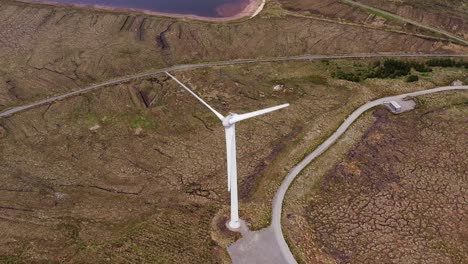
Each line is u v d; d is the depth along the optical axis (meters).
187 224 47.69
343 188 51.44
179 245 45.06
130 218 49.06
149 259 43.69
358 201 49.75
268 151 57.91
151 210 50.03
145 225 47.81
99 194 52.78
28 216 49.66
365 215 48.03
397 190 51.19
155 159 58.34
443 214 48.06
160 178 55.03
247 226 45.81
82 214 49.84
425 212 48.34
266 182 52.25
